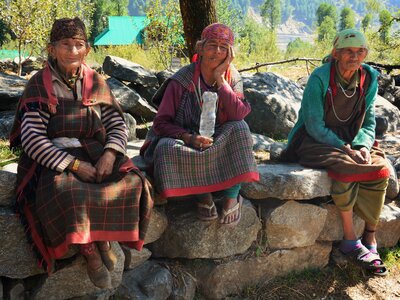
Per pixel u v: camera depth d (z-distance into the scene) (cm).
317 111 335
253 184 315
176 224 304
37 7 1212
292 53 1794
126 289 290
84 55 258
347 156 326
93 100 263
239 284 325
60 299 269
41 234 250
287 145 362
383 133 505
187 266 317
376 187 333
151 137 310
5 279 267
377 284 346
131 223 250
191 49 537
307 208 334
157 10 1091
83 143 262
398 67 762
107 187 247
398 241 390
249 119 460
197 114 291
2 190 254
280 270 339
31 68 1255
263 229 329
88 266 253
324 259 355
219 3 2117
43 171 249
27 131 246
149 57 1203
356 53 318
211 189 276
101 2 4691
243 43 1389
